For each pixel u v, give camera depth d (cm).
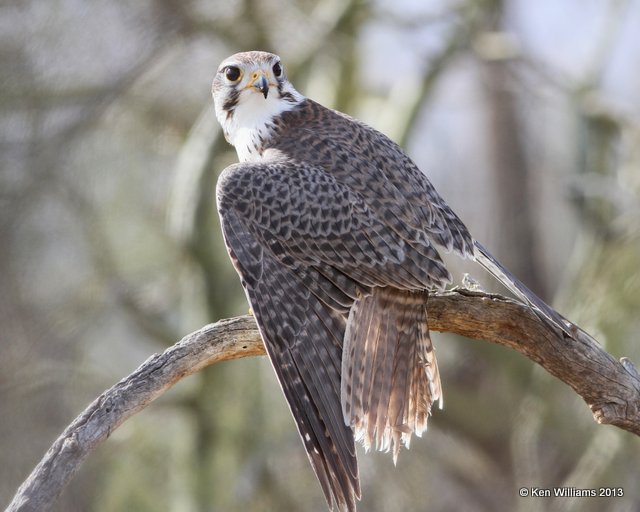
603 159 1759
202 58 1650
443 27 1764
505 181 2294
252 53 873
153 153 1672
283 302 752
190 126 1692
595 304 1523
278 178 779
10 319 1412
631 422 757
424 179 799
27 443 1400
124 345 1655
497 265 772
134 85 1577
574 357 748
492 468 1962
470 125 2442
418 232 764
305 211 767
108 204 1608
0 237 1423
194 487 1584
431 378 749
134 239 1659
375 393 733
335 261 758
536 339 754
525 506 1655
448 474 1970
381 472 1706
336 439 714
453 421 1914
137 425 1662
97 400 682
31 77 1432
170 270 1669
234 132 868
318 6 1730
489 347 1828
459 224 791
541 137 2316
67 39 1444
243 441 1605
